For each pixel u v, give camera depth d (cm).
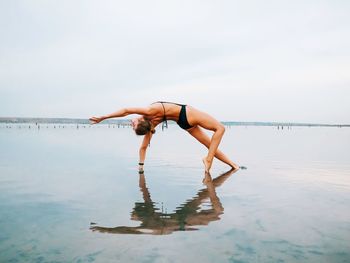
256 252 246
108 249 250
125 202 400
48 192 455
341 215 347
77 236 278
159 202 401
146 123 599
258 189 488
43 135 2242
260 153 1086
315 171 682
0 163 751
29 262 227
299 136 2781
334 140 2094
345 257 238
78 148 1183
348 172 667
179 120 636
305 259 235
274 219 331
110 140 1755
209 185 518
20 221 320
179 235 282
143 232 289
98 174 617
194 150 1180
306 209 372
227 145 1485
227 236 280
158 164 778
